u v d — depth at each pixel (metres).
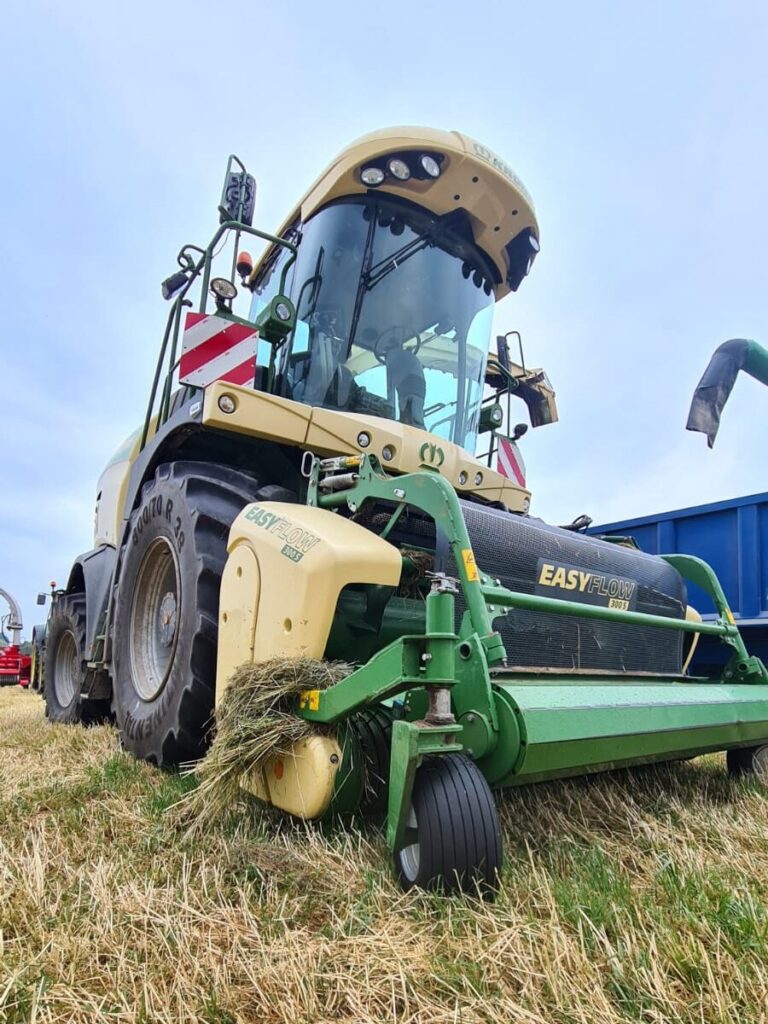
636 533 6.07
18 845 2.19
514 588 2.94
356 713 2.08
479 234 3.94
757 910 1.66
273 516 2.61
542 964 1.43
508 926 1.61
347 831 2.21
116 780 2.93
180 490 3.24
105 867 1.92
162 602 3.58
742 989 1.34
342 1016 1.32
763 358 3.66
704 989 1.36
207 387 2.96
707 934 1.56
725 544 5.38
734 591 5.28
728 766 3.39
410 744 1.80
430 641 1.93
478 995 1.35
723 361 3.62
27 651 21.14
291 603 2.34
